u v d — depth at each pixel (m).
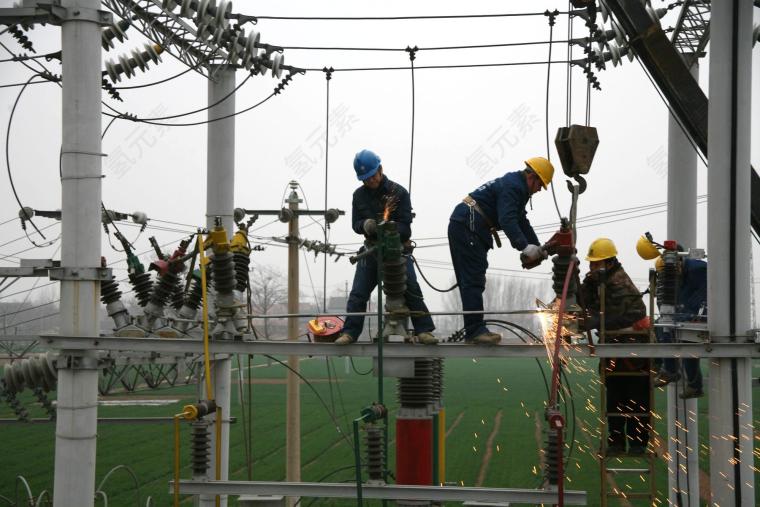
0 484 20.84
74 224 9.77
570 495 8.34
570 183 8.97
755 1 11.63
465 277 9.22
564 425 7.54
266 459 24.88
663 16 12.79
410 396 9.47
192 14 11.53
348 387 49.00
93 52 9.85
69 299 9.79
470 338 9.12
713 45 9.52
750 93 9.45
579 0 10.27
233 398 42.75
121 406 37.38
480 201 9.23
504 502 8.52
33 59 11.88
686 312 11.55
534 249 8.71
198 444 9.04
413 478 9.39
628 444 9.94
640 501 18.27
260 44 13.23
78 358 9.71
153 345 9.58
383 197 9.45
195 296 10.61
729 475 9.15
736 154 9.40
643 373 9.65
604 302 9.65
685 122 10.05
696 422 13.14
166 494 20.02
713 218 9.44
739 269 9.34
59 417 9.73
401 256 8.96
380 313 8.60
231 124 13.67
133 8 11.70
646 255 13.52
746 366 9.19
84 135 9.79
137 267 10.81
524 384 50.97
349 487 8.81
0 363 45.00
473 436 28.64
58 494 9.65
